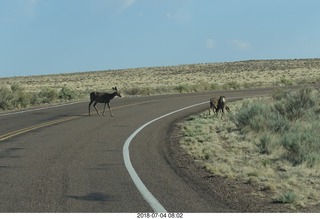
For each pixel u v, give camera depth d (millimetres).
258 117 21812
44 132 21609
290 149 16328
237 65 180375
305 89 28844
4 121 26734
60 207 9258
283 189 11492
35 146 17391
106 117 29016
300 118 24641
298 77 106562
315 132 19203
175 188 11000
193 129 22375
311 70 132750
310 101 27562
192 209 9219
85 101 44750
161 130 22609
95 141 18766
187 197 10164
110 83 122562
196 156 15648
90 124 25062
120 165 13773
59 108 36156
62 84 128625
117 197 10086
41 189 10773
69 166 13555
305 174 13617
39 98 43438
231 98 44250
